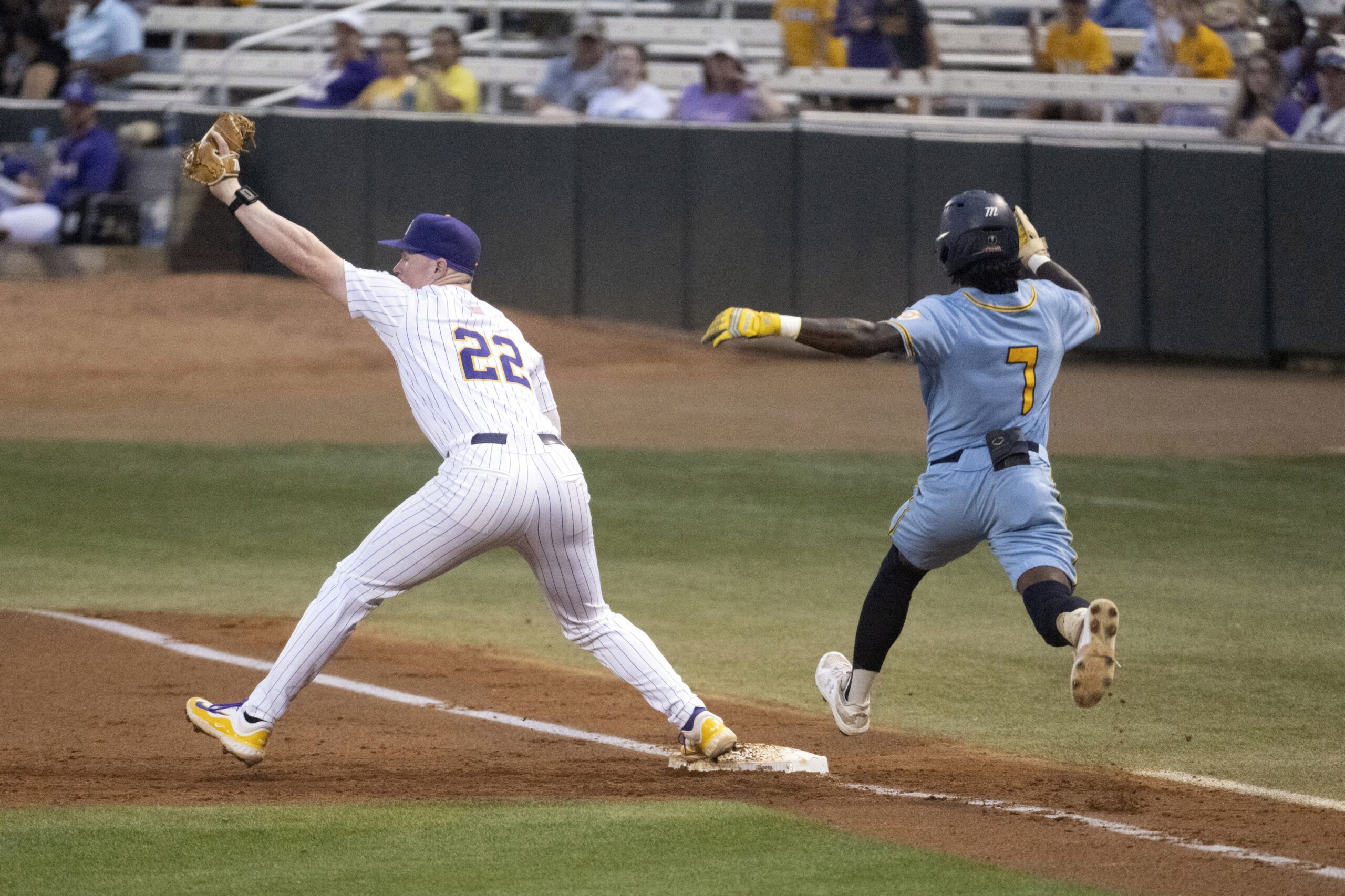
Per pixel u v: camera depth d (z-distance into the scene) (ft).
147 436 152.66
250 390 174.60
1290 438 154.10
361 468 140.15
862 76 204.54
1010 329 56.13
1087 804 55.67
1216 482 135.74
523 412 55.88
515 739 65.62
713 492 132.46
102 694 73.05
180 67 230.27
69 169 207.00
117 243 208.54
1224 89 200.64
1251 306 192.13
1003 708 72.69
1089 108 207.10
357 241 206.59
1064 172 192.65
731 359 196.24
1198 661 81.97
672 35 229.86
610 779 58.13
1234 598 97.30
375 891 43.93
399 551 54.75
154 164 209.05
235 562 107.65
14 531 116.57
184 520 120.78
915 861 47.21
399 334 55.93
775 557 110.42
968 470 55.93
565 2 242.17
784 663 81.97
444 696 74.13
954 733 68.13
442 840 48.96
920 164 193.88
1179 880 46.06
